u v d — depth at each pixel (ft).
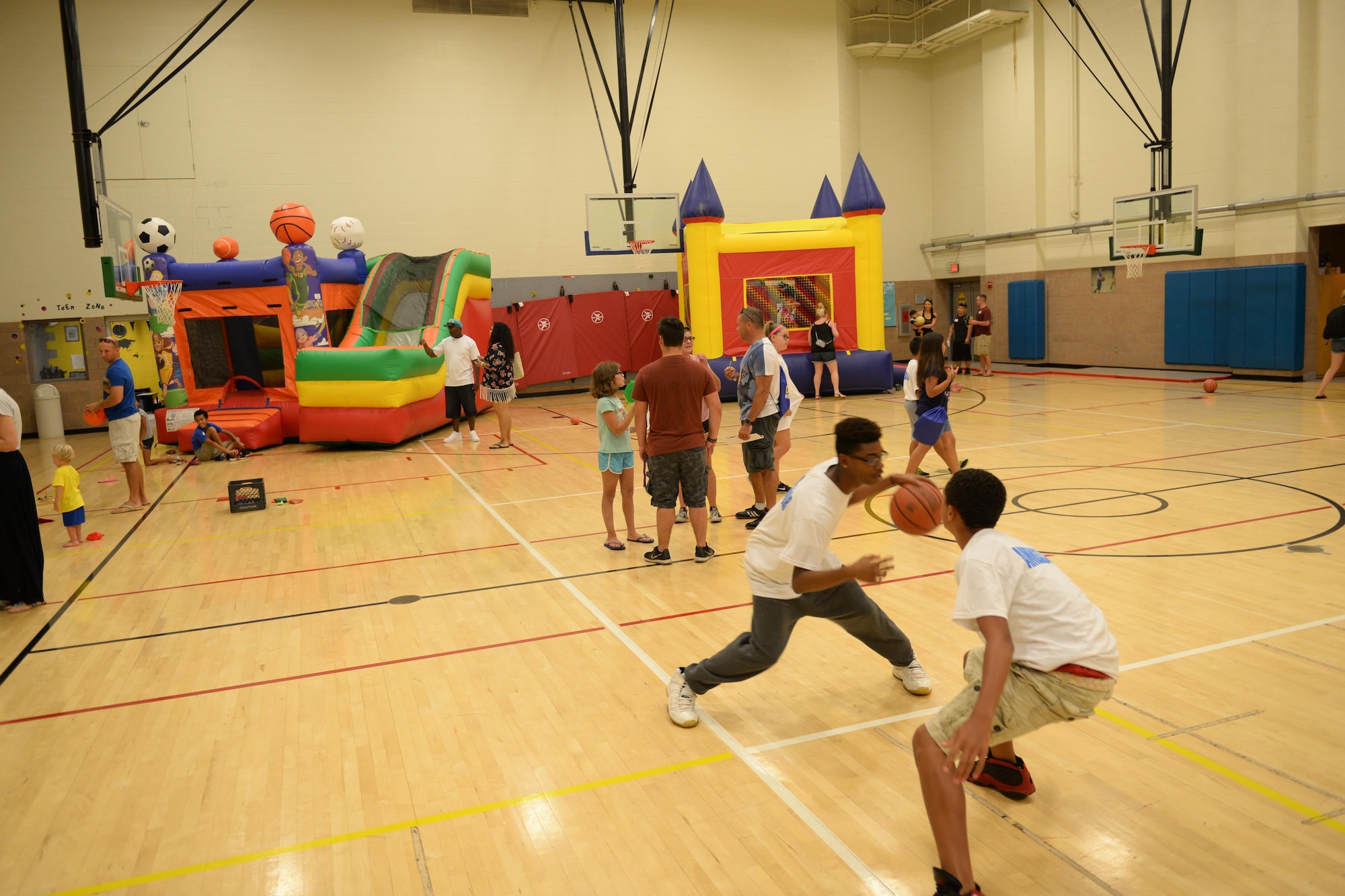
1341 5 43.47
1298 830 9.00
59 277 50.55
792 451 33.19
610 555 20.80
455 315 45.42
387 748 11.78
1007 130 61.93
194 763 11.57
